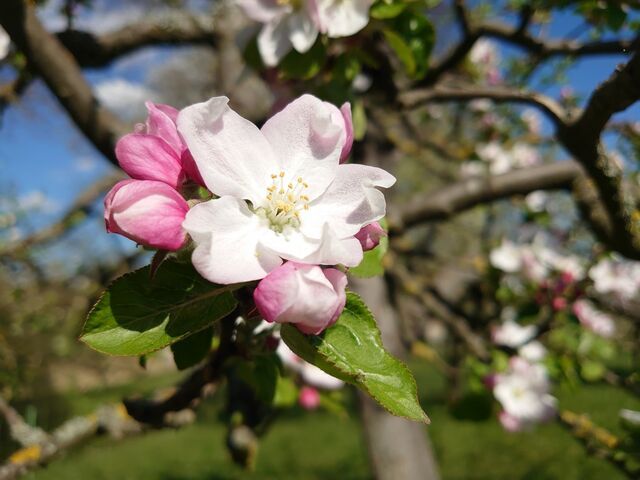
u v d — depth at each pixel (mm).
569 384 363
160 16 385
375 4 182
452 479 815
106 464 1000
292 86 201
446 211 356
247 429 262
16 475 214
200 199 112
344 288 102
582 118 168
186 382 156
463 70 404
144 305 107
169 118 115
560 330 370
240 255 103
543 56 254
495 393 353
